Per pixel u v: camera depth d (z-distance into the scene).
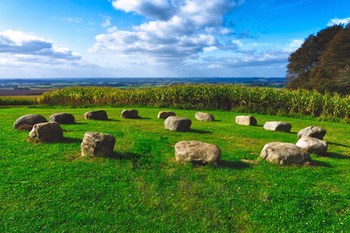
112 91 27.86
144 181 7.05
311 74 52.84
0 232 5.00
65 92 27.88
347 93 43.19
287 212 5.88
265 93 24.61
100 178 7.15
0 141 10.05
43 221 5.34
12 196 6.16
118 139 11.04
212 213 5.82
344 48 46.56
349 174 8.00
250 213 5.85
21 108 23.28
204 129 14.34
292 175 7.71
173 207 5.98
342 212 5.96
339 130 16.62
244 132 13.88
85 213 5.65
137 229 5.25
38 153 8.83
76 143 10.01
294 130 15.88
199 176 7.43
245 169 8.05
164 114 17.44
